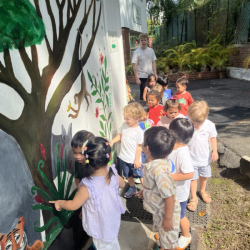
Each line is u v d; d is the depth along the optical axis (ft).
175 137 6.37
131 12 38.47
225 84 31.83
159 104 11.69
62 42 6.39
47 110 5.69
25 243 4.79
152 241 7.61
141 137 9.07
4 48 4.37
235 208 8.76
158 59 44.09
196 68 40.16
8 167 4.37
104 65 9.61
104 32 9.63
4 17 4.38
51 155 5.82
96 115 8.75
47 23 5.71
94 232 5.76
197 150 8.52
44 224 5.48
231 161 11.72
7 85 4.44
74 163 6.96
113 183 5.88
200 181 9.35
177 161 6.68
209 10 43.50
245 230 7.68
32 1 5.16
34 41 5.23
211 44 39.14
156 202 6.04
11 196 4.42
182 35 54.95
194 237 7.69
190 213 8.80
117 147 11.25
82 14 7.61
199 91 28.84
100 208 5.60
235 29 37.01
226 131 15.44
